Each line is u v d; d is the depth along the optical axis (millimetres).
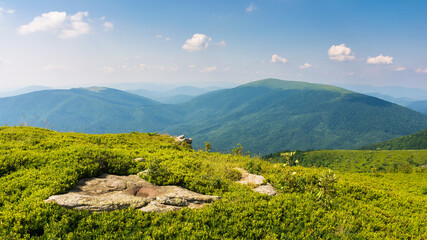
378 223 12391
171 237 9047
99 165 13969
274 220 11070
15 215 8344
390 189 23281
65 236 8133
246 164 20453
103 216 9250
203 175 15117
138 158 17438
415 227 12609
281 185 15773
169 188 12898
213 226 10109
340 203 14289
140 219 9539
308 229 10781
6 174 12305
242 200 12492
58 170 12383
